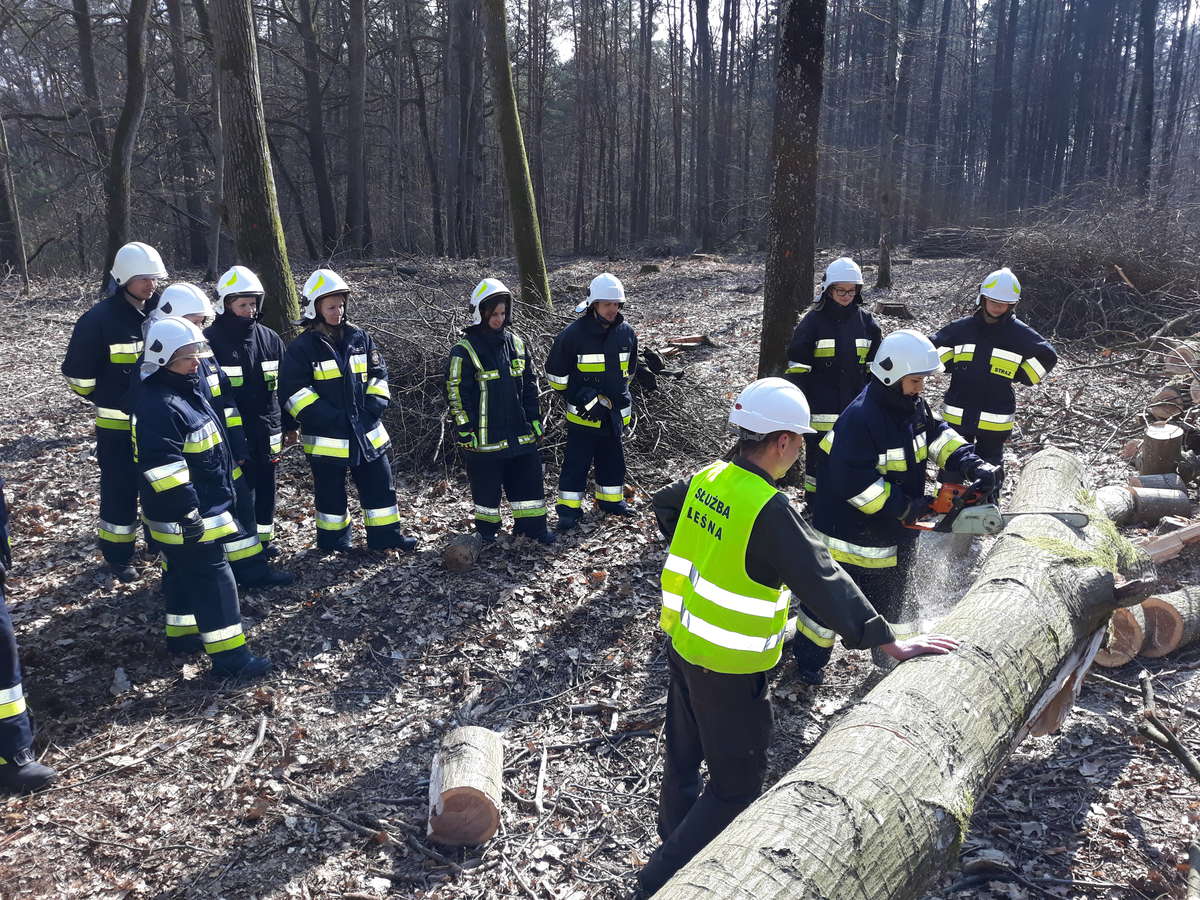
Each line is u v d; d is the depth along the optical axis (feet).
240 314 17.76
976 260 41.32
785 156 20.94
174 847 11.12
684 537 9.48
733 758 9.37
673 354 33.65
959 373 17.52
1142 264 35.04
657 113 144.56
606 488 20.97
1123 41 137.59
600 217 140.97
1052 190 124.06
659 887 9.69
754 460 9.21
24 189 86.99
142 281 17.35
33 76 90.53
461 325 26.84
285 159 116.26
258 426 18.16
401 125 113.29
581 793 12.00
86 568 18.60
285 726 13.62
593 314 19.67
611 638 15.85
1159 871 9.63
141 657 15.49
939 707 9.17
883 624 8.61
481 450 18.98
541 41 118.62
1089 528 13.37
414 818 11.60
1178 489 17.80
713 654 9.06
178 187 88.48
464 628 16.30
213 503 14.58
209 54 72.74
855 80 112.47
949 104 145.07
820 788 7.88
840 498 12.86
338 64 91.09
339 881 10.52
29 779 12.16
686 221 159.74
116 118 71.05
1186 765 10.50
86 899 10.32
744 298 50.16
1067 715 11.98
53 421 28.19
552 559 18.95
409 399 25.30
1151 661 13.56
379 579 18.19
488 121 126.11
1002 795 11.07
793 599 16.30
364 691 14.53
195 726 13.60
